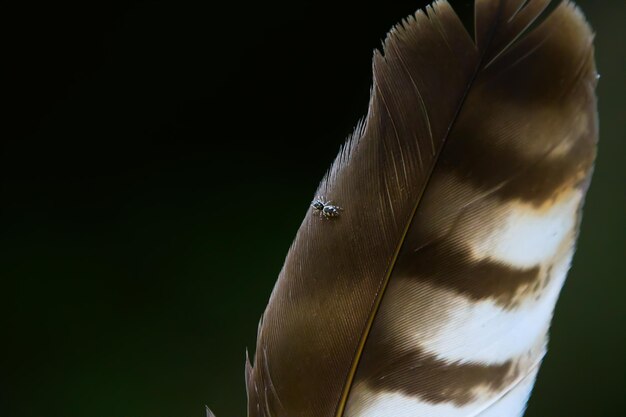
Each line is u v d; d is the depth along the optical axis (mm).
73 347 1988
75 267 2053
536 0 1307
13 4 2123
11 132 2131
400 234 1318
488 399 1323
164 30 2176
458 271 1318
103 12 2166
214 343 2008
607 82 1918
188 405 1966
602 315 1972
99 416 1951
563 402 1962
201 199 2148
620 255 1968
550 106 1308
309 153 2176
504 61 1309
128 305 2037
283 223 2104
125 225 2105
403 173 1316
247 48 2184
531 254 1313
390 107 1314
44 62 2146
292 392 1326
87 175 2152
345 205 1319
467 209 1314
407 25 1312
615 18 1893
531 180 1311
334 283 1322
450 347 1322
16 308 2000
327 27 2160
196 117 2191
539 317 1315
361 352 1324
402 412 1325
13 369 1963
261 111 2191
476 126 1312
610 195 1959
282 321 1325
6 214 2086
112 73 2172
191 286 2051
